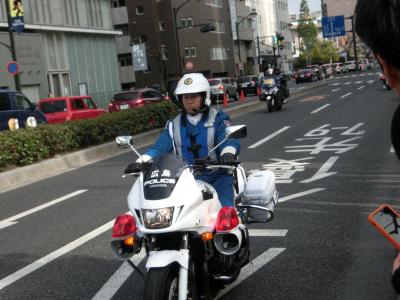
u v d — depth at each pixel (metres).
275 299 4.28
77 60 39.78
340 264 4.91
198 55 66.75
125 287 4.81
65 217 7.59
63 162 12.45
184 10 64.44
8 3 23.98
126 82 62.03
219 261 3.84
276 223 6.39
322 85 45.47
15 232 7.03
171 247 3.58
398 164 9.43
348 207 6.87
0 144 11.16
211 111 4.19
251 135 15.77
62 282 5.06
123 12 62.00
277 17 109.31
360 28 1.23
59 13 37.75
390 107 20.42
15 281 5.19
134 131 16.56
